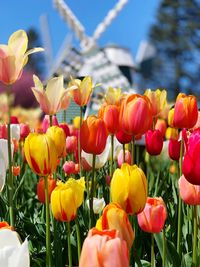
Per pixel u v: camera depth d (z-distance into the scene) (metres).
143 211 0.64
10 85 0.81
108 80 7.26
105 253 0.41
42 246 0.96
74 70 7.41
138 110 0.80
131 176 0.61
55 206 0.70
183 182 0.67
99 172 1.24
